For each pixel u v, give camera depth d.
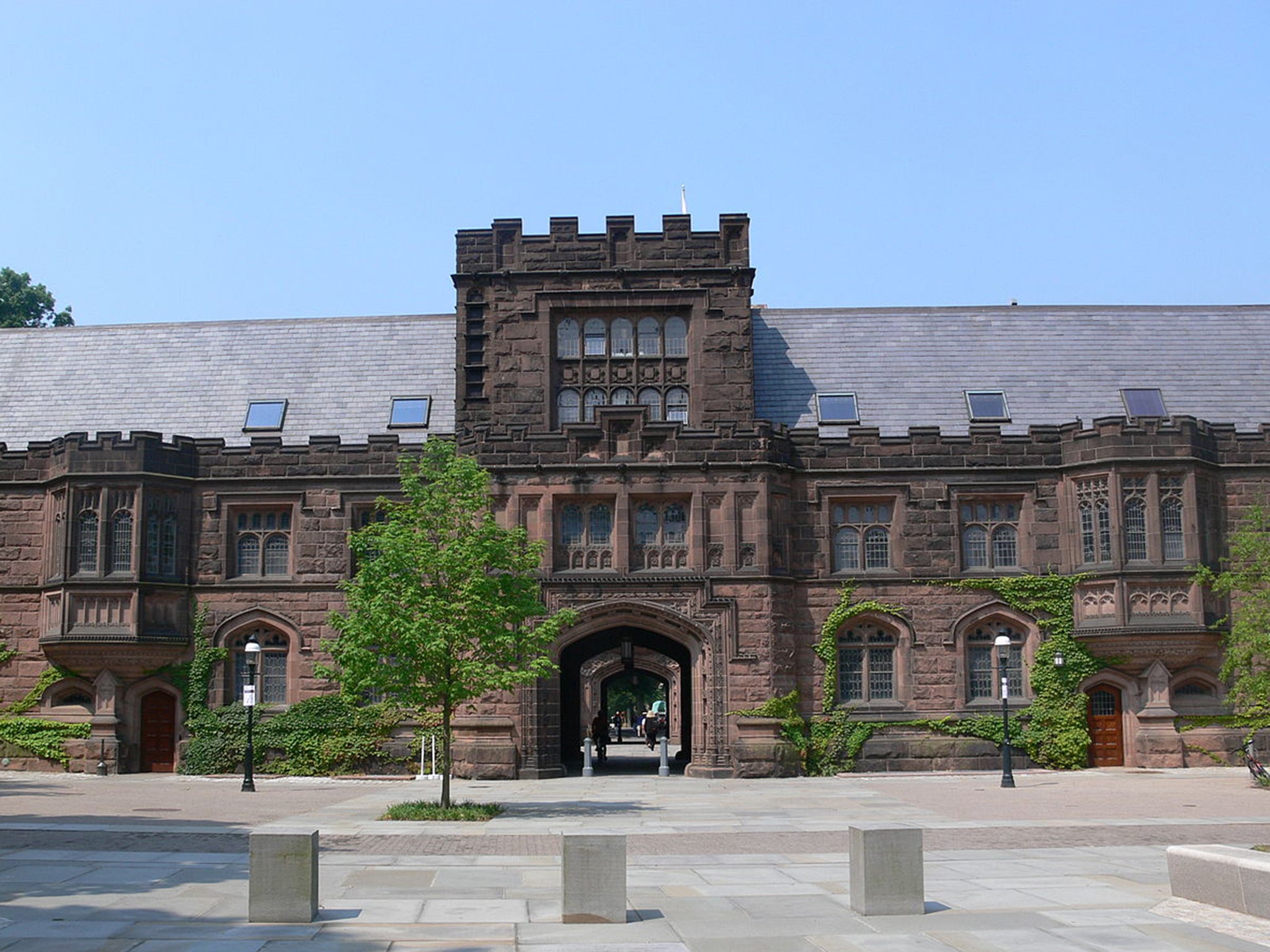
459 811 25.50
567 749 43.34
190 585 38.72
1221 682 36.06
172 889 16.88
